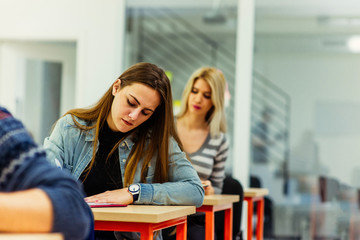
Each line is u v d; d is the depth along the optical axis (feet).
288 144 16.21
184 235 6.31
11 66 17.35
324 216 16.16
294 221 16.16
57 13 16.53
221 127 10.55
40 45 17.56
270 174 16.25
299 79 16.29
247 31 16.28
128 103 6.35
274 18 16.52
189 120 10.35
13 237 2.69
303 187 16.20
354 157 16.02
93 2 16.47
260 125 16.29
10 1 16.67
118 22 16.46
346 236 16.05
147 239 5.24
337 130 16.15
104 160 6.73
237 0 16.58
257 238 11.41
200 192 6.63
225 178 10.31
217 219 9.97
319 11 16.48
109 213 5.25
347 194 16.10
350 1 16.33
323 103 16.19
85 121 6.81
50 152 6.56
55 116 17.80
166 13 17.12
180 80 17.01
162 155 6.70
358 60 16.21
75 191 3.34
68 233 3.18
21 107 17.60
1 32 16.67
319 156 16.14
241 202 10.05
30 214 2.99
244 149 16.12
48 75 17.72
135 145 6.77
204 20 16.97
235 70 16.43
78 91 16.38
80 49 16.42
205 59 16.83
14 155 3.26
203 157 10.18
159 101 6.49
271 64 16.35
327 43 16.31
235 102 16.26
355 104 16.08
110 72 16.34
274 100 16.26
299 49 16.35
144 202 6.25
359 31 16.30
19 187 3.22
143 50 17.08
